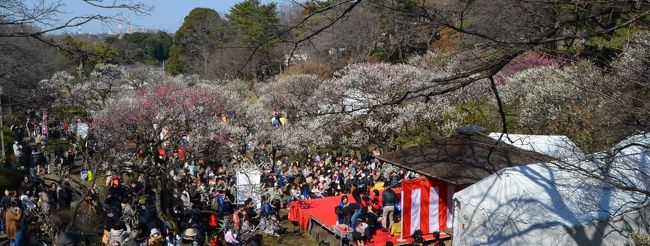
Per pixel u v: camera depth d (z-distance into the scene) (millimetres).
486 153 12680
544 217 9312
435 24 5066
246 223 13062
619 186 5930
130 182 18281
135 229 13250
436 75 17094
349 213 13867
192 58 41531
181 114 21188
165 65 43938
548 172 10078
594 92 6281
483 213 10289
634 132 6773
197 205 14422
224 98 26000
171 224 13500
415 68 21797
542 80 16156
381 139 23219
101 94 28531
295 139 22141
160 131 20125
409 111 20656
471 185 11148
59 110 15758
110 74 30500
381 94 21531
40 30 5270
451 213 13992
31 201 13883
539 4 5211
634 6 5277
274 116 27906
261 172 17172
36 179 16344
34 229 10805
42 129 23938
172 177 16219
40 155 21625
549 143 11211
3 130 24500
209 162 20578
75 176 19953
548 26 5387
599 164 7238
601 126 7742
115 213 13195
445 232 13797
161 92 22125
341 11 5656
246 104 29203
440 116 21109
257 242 6051
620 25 4699
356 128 23375
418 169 12859
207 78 36375
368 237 13125
